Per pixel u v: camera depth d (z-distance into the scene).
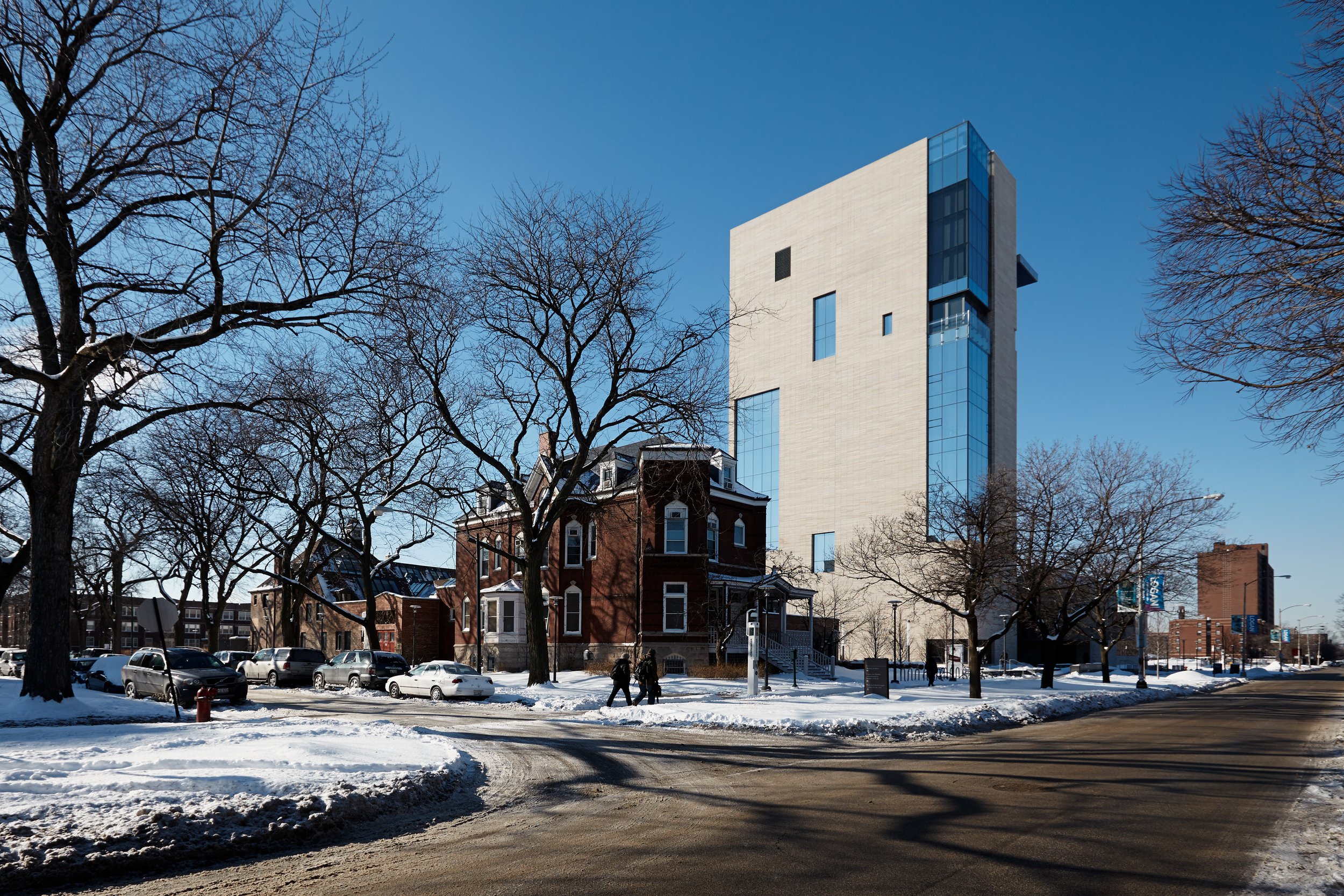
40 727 17.64
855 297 78.75
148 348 16.83
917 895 6.60
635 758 14.70
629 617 41.88
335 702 28.09
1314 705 32.56
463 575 51.25
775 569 43.94
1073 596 42.06
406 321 19.00
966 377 70.25
